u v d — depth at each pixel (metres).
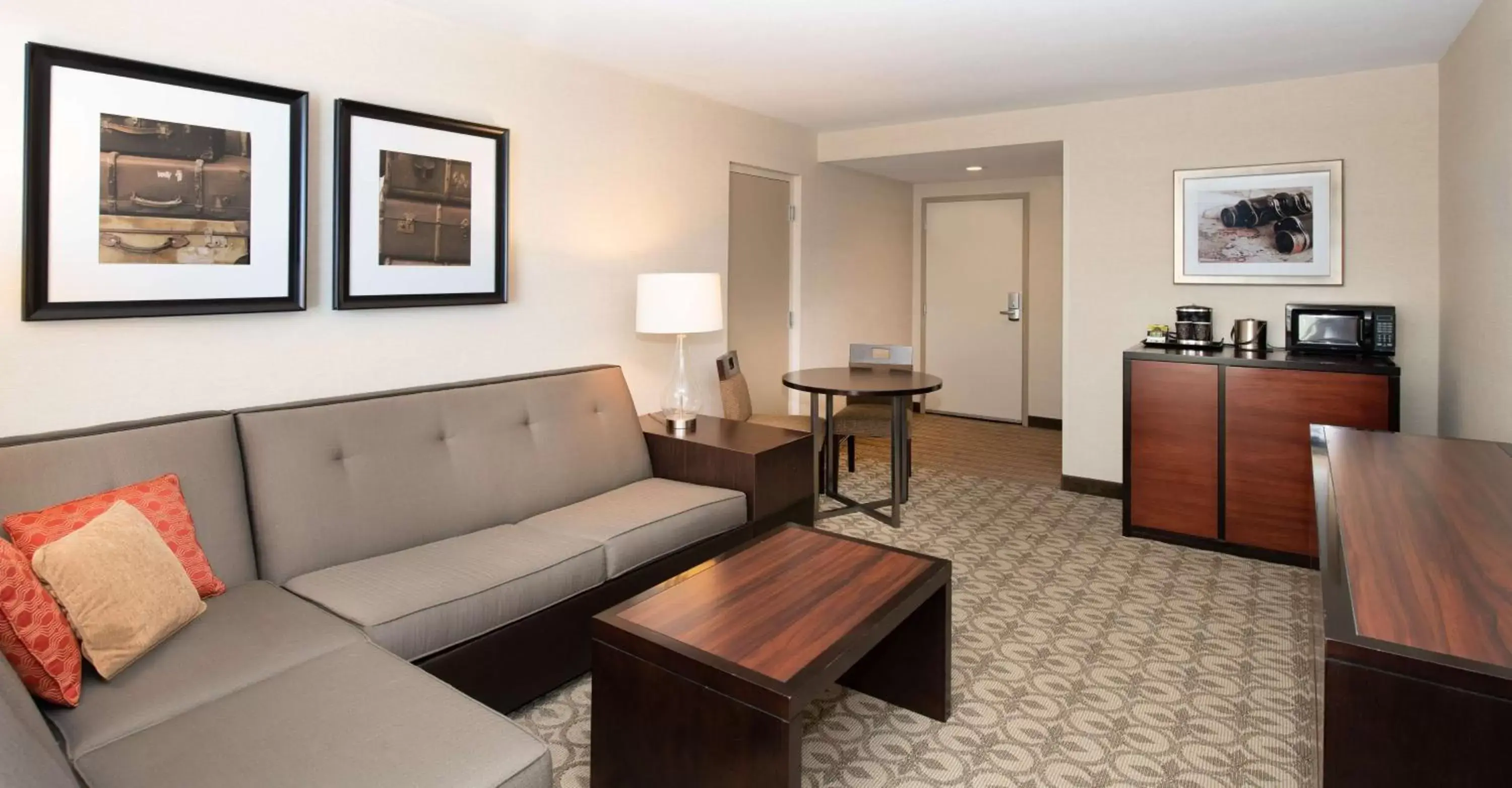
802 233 5.25
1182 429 3.69
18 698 1.17
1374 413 3.28
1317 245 3.83
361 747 1.38
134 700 1.51
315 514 2.28
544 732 2.17
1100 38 3.19
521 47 3.22
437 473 2.61
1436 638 0.99
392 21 2.80
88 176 2.10
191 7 2.30
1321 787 1.04
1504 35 2.56
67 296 2.09
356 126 2.68
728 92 4.10
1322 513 1.55
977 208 6.85
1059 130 4.47
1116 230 4.34
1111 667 2.53
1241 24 3.02
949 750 2.09
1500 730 0.90
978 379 7.02
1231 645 2.68
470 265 3.07
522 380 3.04
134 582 1.65
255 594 2.02
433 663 1.98
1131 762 2.03
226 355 2.44
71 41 2.08
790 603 1.95
